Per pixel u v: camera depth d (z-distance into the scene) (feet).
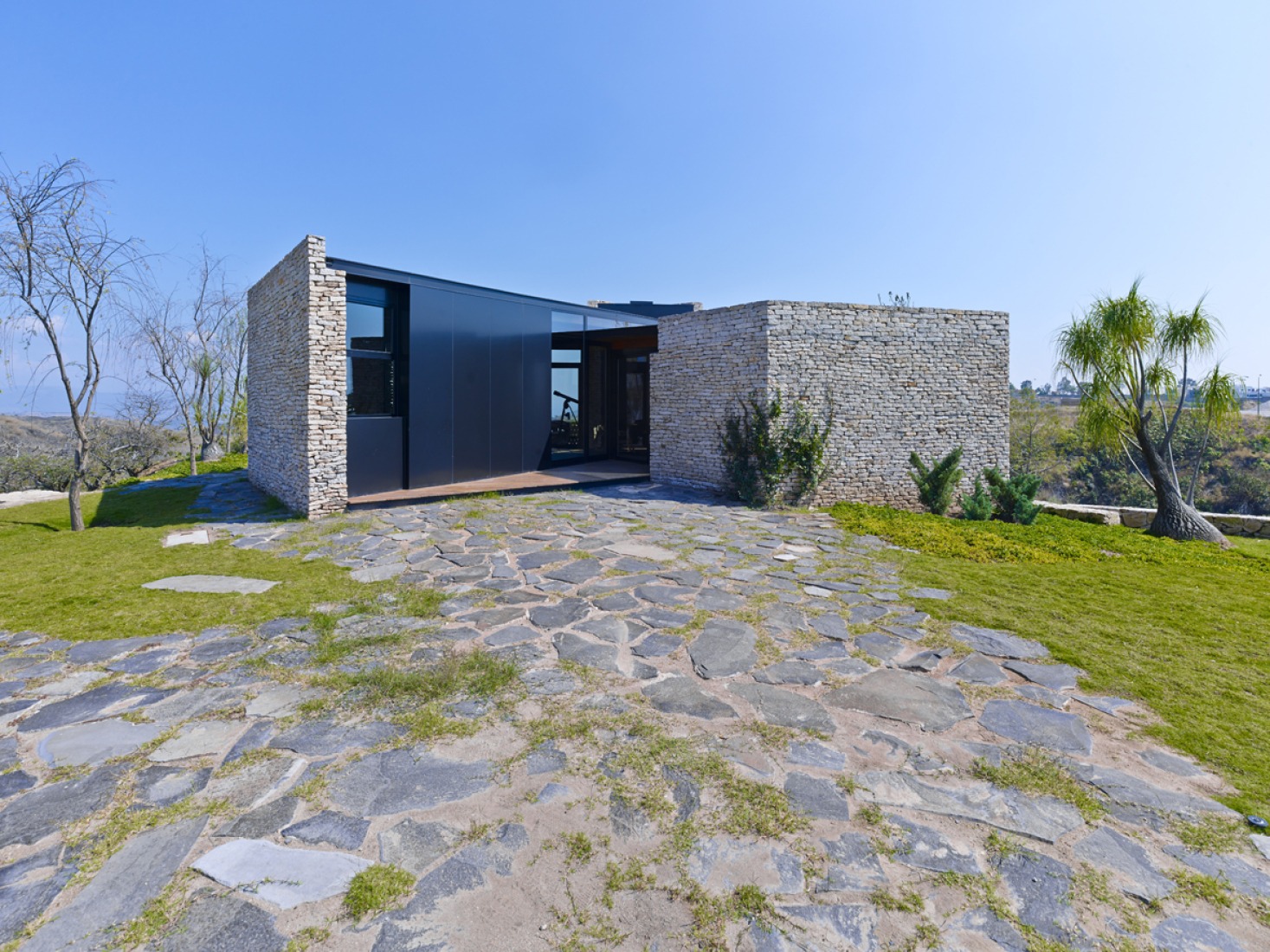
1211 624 15.58
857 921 6.36
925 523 30.25
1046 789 8.69
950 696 11.63
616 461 52.54
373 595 17.92
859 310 37.19
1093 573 20.88
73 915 6.42
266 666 12.94
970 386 39.47
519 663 13.07
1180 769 9.21
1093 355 33.42
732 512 32.53
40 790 8.64
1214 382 32.37
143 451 60.34
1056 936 6.14
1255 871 7.07
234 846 7.49
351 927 6.27
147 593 18.28
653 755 9.57
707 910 6.52
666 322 42.34
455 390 38.50
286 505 35.06
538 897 6.70
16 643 14.29
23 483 52.65
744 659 13.35
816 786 8.79
